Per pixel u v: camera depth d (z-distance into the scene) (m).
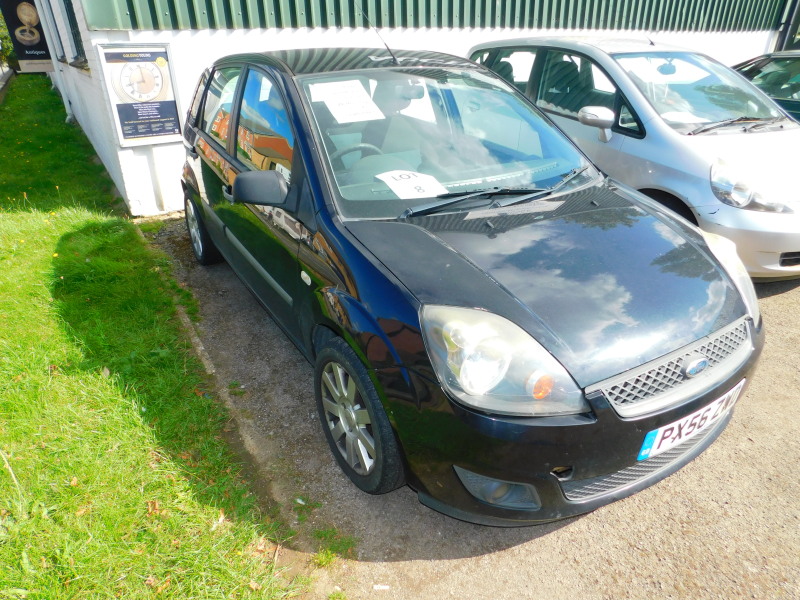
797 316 3.73
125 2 5.00
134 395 2.79
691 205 3.72
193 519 2.15
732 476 2.48
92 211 5.45
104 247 4.48
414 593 1.99
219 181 3.48
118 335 3.30
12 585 1.86
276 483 2.43
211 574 1.94
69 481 2.27
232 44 5.62
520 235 2.31
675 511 2.32
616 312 1.96
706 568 2.07
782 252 3.59
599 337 1.89
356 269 2.16
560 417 1.79
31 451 2.41
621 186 2.94
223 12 5.48
